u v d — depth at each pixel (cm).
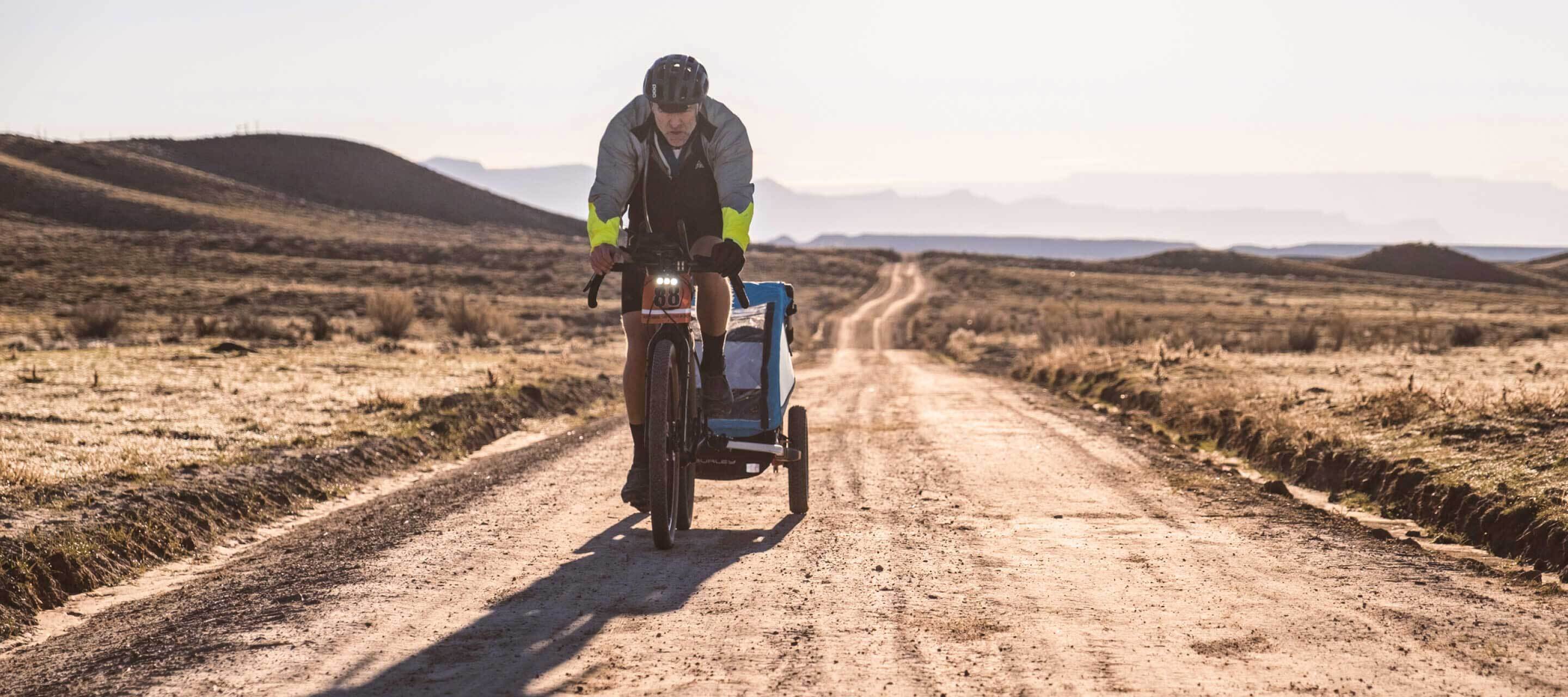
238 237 11688
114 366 2273
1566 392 1159
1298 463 1140
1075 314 7581
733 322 777
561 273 10662
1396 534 803
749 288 803
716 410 689
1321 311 10019
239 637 482
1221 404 1571
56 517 738
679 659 439
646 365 652
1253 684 403
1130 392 2100
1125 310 9406
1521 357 2848
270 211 18625
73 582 638
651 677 414
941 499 930
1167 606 538
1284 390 1675
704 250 624
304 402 1631
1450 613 520
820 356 5278
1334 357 2994
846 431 1566
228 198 19088
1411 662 432
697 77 590
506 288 9569
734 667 428
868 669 426
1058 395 2411
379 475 1166
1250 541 734
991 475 1091
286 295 7394
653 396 614
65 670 439
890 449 1330
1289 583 595
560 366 2689
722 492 970
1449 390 1353
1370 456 1021
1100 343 4281
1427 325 5141
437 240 16812
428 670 426
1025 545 716
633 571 625
